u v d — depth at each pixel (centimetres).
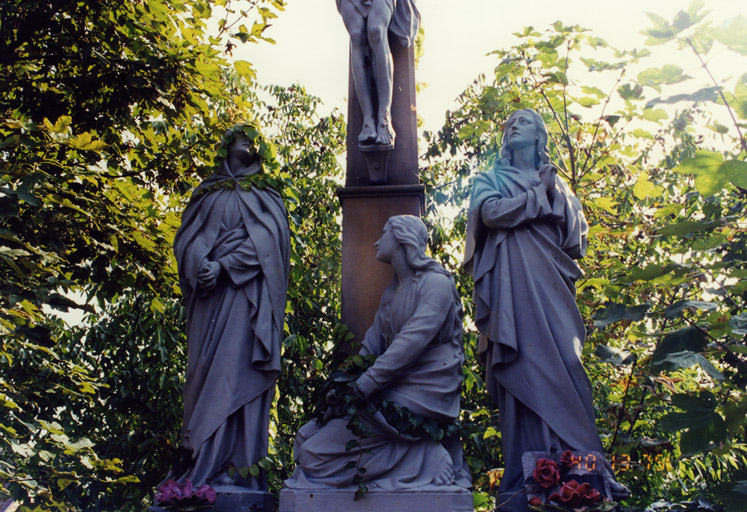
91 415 1029
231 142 534
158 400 956
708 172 412
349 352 507
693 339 418
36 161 611
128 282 759
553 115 758
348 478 421
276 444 855
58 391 723
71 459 697
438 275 464
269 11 741
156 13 746
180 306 962
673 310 423
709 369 388
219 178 524
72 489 763
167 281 779
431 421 434
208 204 510
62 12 718
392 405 430
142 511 902
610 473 443
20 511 652
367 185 552
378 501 411
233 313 480
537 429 458
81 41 712
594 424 449
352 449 430
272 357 476
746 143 447
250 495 436
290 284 891
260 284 491
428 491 410
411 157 559
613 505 398
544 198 489
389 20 561
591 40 715
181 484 428
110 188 749
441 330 455
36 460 650
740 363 438
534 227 490
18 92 741
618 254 772
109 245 719
